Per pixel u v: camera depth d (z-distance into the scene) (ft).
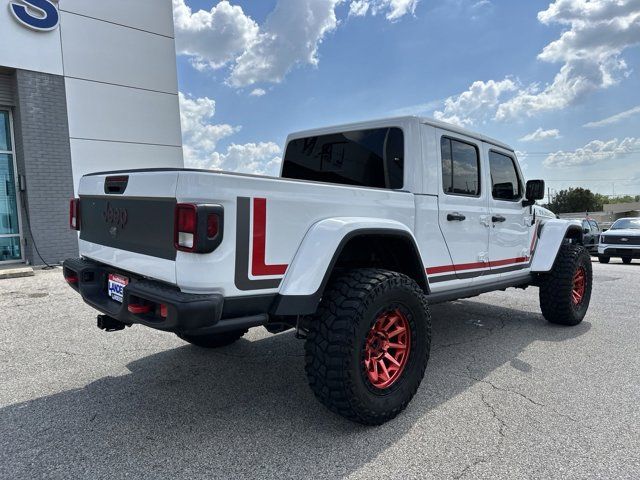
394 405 8.93
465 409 9.70
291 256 8.33
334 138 13.10
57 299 20.59
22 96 29.50
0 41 28.43
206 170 7.25
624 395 10.41
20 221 30.83
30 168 30.01
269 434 8.59
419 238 11.03
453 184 12.34
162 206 7.78
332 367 8.20
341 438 8.45
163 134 36.22
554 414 9.45
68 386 10.93
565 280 15.89
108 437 8.48
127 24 33.83
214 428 8.83
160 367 12.21
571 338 15.16
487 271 13.55
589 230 58.29
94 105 32.55
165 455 7.85
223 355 13.20
